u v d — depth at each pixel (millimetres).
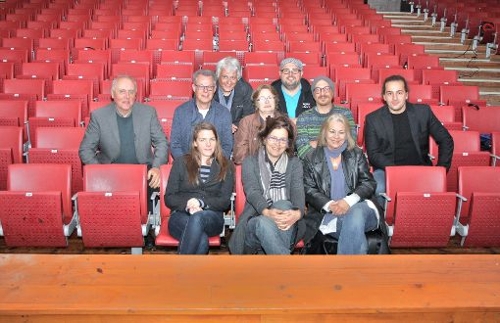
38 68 6820
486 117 5527
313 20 10641
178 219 3148
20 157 4195
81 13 10664
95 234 3307
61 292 1615
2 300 1567
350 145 3367
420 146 4109
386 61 7934
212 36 9102
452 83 7039
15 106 5188
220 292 1629
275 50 8477
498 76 9641
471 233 3482
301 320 1605
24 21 9820
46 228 3266
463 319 1637
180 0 11930
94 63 7145
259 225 2969
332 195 3338
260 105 3896
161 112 5215
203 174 3312
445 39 11531
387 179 3572
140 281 1684
